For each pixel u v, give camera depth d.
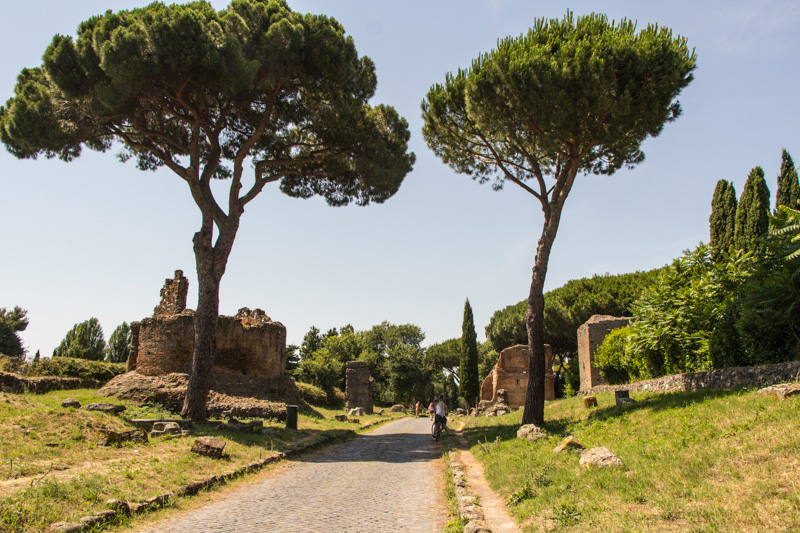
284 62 19.08
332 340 74.31
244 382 25.00
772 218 12.20
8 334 59.78
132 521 7.30
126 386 22.94
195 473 10.31
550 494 7.43
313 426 21.77
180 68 17.34
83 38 17.89
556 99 15.16
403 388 69.25
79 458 10.12
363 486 10.53
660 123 16.12
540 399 16.23
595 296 36.16
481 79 16.73
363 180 24.86
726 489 5.80
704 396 11.62
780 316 11.38
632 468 7.62
